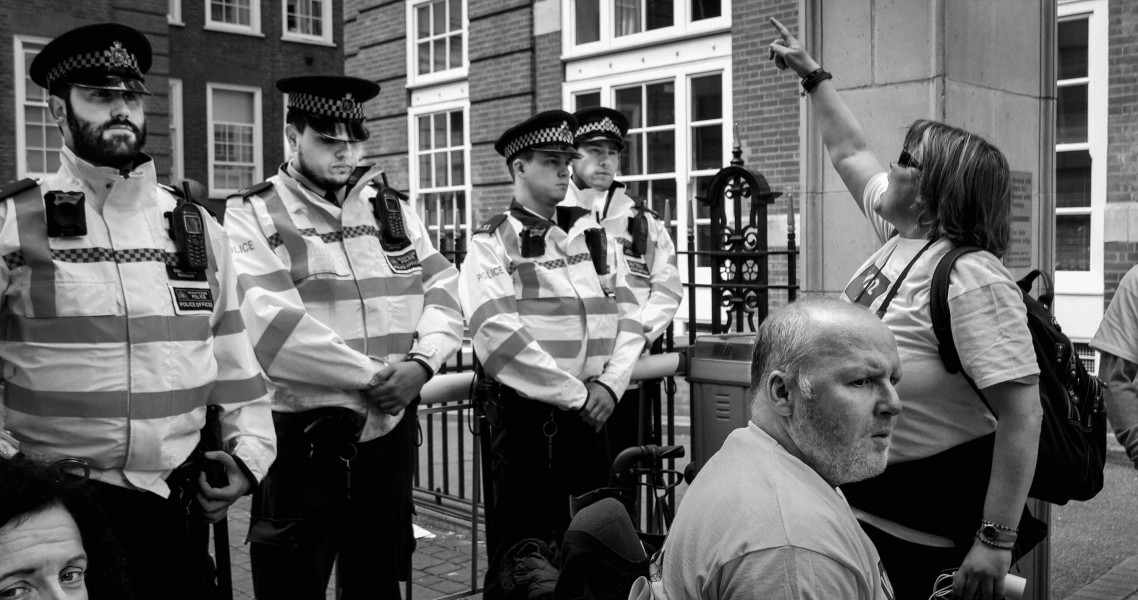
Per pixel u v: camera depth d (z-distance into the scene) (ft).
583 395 12.11
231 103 71.05
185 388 8.25
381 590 10.85
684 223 32.04
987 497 7.72
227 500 8.61
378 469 10.72
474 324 12.28
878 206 8.87
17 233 7.73
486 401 12.55
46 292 7.74
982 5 12.19
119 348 7.92
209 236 8.84
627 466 10.03
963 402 7.95
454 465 23.58
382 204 11.09
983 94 12.26
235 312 9.05
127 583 5.86
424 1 40.42
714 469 5.76
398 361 10.84
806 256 12.91
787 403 5.75
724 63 30.81
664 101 32.68
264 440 8.96
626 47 33.19
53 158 52.85
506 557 8.32
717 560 5.31
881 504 8.14
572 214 13.33
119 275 8.02
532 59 35.99
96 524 5.69
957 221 7.94
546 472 12.30
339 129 10.48
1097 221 26.23
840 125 10.14
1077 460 7.98
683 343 20.06
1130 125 25.31
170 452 8.16
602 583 6.68
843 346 5.63
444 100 39.91
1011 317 7.59
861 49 12.34
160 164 54.65
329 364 10.04
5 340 7.86
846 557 5.27
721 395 13.51
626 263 14.61
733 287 17.71
